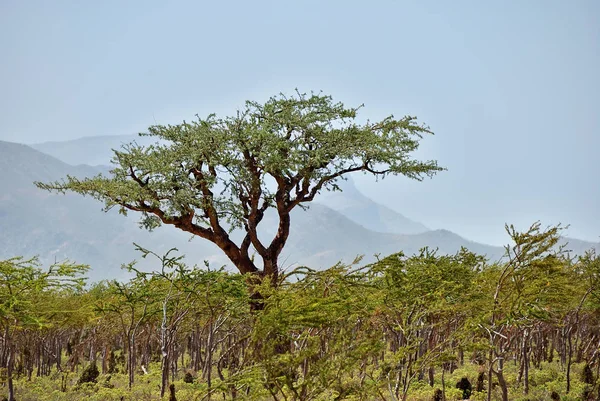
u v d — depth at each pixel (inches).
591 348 2795.3
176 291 2192.4
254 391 1238.9
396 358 1381.6
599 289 2293.3
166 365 1984.5
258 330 1253.1
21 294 1892.2
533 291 1608.0
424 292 1744.6
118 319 2817.4
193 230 2827.3
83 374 2475.4
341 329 1274.6
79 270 1923.0
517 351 2301.9
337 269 1656.0
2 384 2283.5
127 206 2815.0
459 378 2133.4
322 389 1229.7
